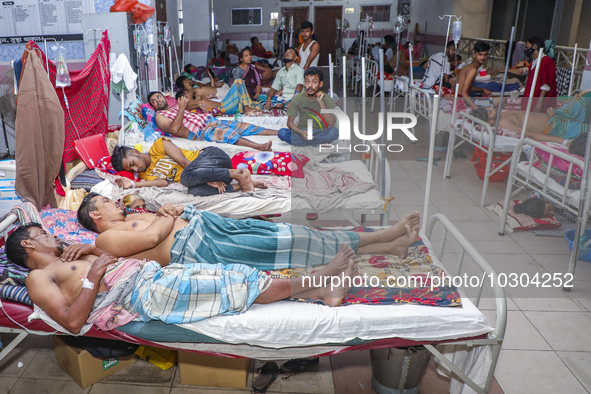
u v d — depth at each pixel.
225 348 1.72
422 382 2.02
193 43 7.71
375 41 10.16
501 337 1.64
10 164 2.55
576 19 6.70
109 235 2.01
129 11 3.88
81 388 1.98
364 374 2.08
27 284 1.73
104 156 3.25
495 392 1.93
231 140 3.80
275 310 1.67
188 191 2.89
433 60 5.16
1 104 2.94
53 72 2.63
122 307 1.73
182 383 2.02
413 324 1.63
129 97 3.82
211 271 1.77
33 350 2.22
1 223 2.09
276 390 1.99
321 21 10.19
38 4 3.90
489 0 7.30
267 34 10.16
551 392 1.94
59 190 2.67
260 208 2.81
